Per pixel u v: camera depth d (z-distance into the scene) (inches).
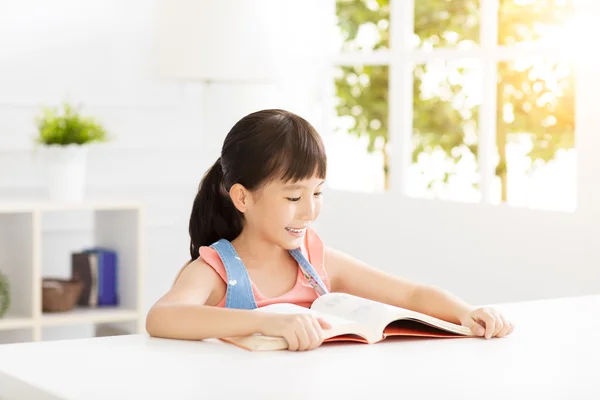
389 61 166.6
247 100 162.2
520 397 44.8
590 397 45.1
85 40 165.3
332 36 182.5
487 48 149.5
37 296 139.2
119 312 147.0
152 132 172.9
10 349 56.7
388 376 49.3
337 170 189.0
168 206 175.6
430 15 173.9
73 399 44.0
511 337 62.1
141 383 47.3
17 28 159.2
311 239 76.3
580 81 133.2
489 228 148.3
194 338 59.9
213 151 179.2
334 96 187.5
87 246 167.2
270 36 155.0
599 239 132.0
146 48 171.3
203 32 152.0
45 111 151.3
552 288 138.6
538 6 152.1
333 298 65.1
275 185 68.1
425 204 159.2
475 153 170.1
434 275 157.9
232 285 68.9
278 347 56.6
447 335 62.1
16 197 159.5
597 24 131.3
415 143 179.2
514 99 159.8
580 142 133.7
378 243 168.2
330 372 50.1
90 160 166.7
